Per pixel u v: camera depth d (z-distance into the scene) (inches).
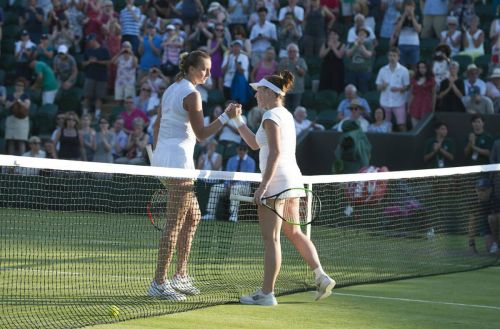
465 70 1095.0
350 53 1104.2
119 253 622.8
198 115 438.0
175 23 1194.6
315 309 429.4
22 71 1251.2
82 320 377.7
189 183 442.0
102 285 477.4
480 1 1246.9
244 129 448.1
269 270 432.5
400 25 1100.5
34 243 670.5
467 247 728.3
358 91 1102.4
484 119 959.6
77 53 1306.6
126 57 1187.9
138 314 395.2
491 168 674.8
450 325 400.8
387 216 783.7
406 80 1021.8
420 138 963.3
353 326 390.6
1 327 358.0
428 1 1179.3
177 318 391.9
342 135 923.4
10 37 1373.0
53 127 1179.3
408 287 519.5
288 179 426.0
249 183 645.9
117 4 1396.4
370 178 554.9
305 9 1217.4
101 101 1217.4
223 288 478.3
